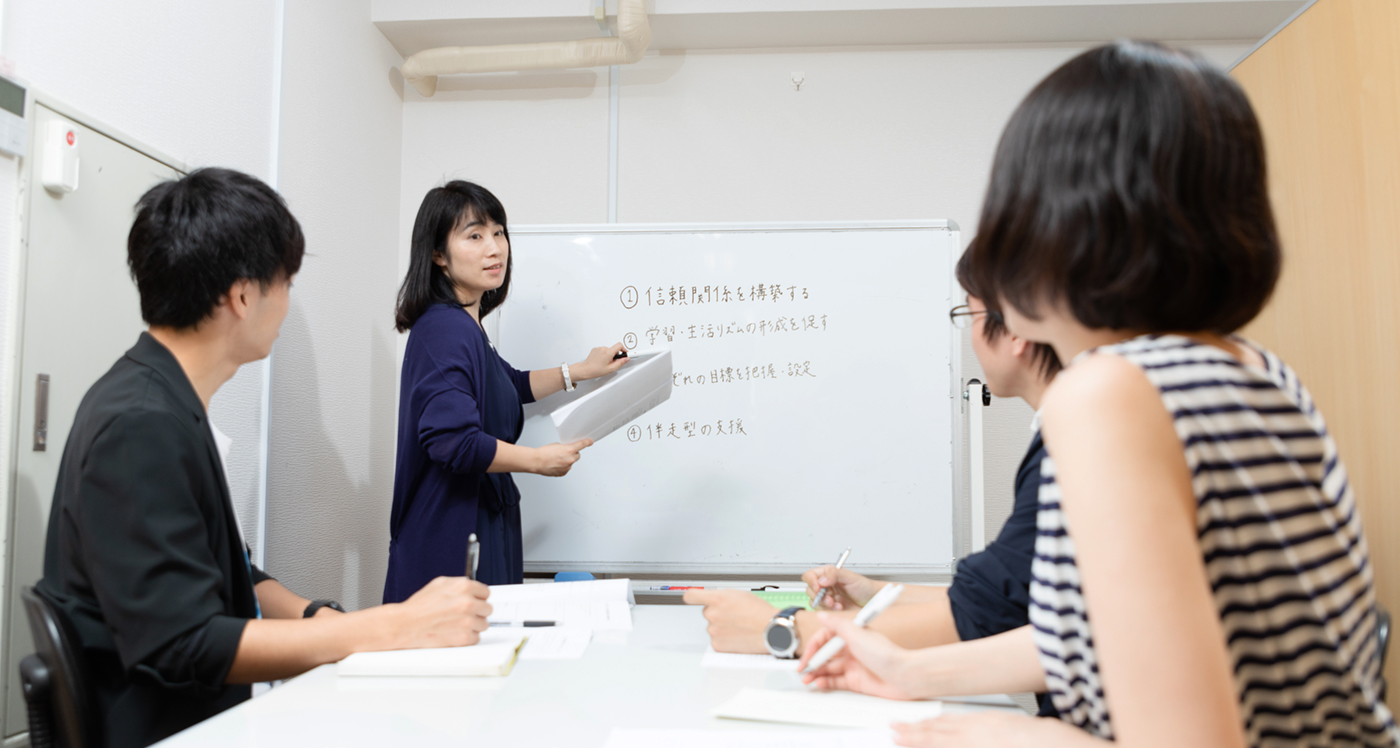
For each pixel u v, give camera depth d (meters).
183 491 0.84
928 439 2.00
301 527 1.96
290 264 0.99
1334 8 1.66
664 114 2.49
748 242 2.06
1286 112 1.81
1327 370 1.68
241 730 0.65
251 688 0.96
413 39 2.46
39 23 1.23
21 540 1.19
